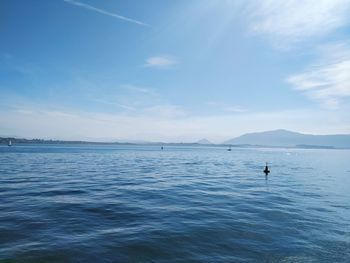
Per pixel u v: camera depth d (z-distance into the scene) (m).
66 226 11.12
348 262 8.20
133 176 29.64
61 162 49.81
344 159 84.06
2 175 28.25
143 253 8.66
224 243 9.60
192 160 67.00
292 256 8.59
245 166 48.88
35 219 12.02
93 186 21.72
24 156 66.81
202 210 14.27
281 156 104.94
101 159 63.09
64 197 16.98
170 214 13.34
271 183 25.69
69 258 8.14
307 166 51.38
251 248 9.18
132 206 14.84
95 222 11.78
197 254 8.66
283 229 11.18
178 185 23.36
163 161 60.72
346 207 15.28
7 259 7.95
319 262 8.18
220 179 28.45
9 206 14.37
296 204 16.03
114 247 9.04
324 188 22.66
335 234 10.62
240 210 14.38
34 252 8.48
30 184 22.27
